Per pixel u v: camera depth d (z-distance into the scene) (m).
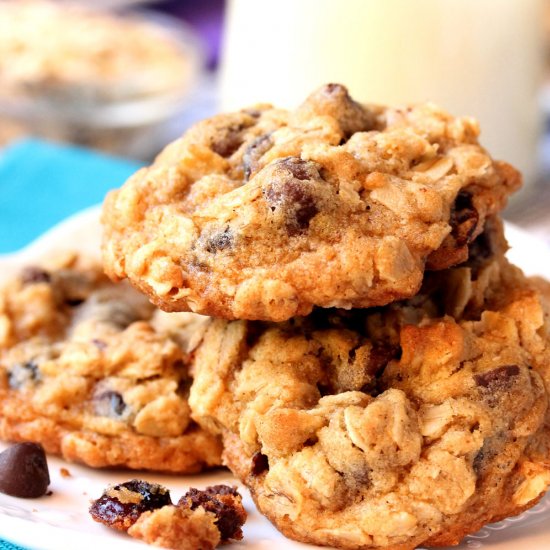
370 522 0.40
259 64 0.66
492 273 0.43
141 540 0.40
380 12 0.62
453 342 0.41
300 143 0.41
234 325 0.43
